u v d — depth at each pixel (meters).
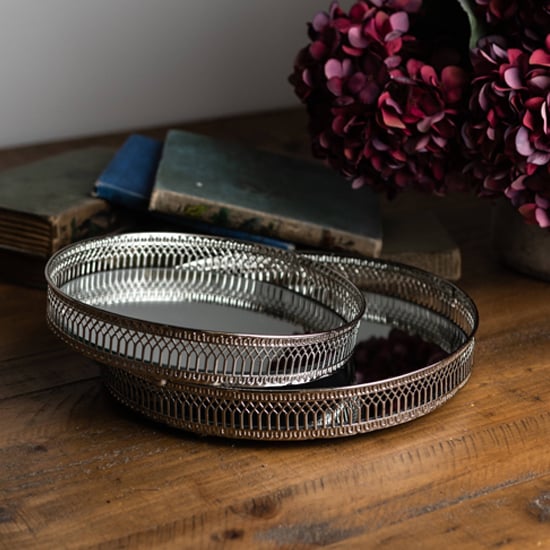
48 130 1.72
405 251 1.22
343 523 0.79
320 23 1.16
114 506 0.80
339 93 1.13
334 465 0.87
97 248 1.04
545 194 1.09
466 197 1.53
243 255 1.09
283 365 0.86
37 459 0.86
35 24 1.66
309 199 1.25
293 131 1.77
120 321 0.84
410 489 0.84
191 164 1.25
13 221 1.16
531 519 0.81
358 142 1.14
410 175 1.16
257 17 1.81
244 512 0.80
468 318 1.04
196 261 1.09
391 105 1.09
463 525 0.79
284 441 0.90
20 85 1.68
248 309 1.03
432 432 0.92
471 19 1.09
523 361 1.07
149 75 1.77
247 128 1.78
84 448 0.88
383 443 0.90
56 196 1.21
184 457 0.87
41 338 1.08
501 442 0.91
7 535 0.76
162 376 0.84
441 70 1.13
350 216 1.24
